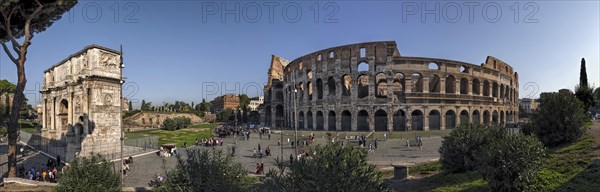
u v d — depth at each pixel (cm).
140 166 3994
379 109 7056
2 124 8019
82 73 4781
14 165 2897
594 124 3662
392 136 6128
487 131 2491
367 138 6003
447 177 2452
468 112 7462
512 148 1792
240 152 5050
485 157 1898
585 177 1847
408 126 6888
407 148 4744
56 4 2959
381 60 7106
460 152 2502
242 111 15525
